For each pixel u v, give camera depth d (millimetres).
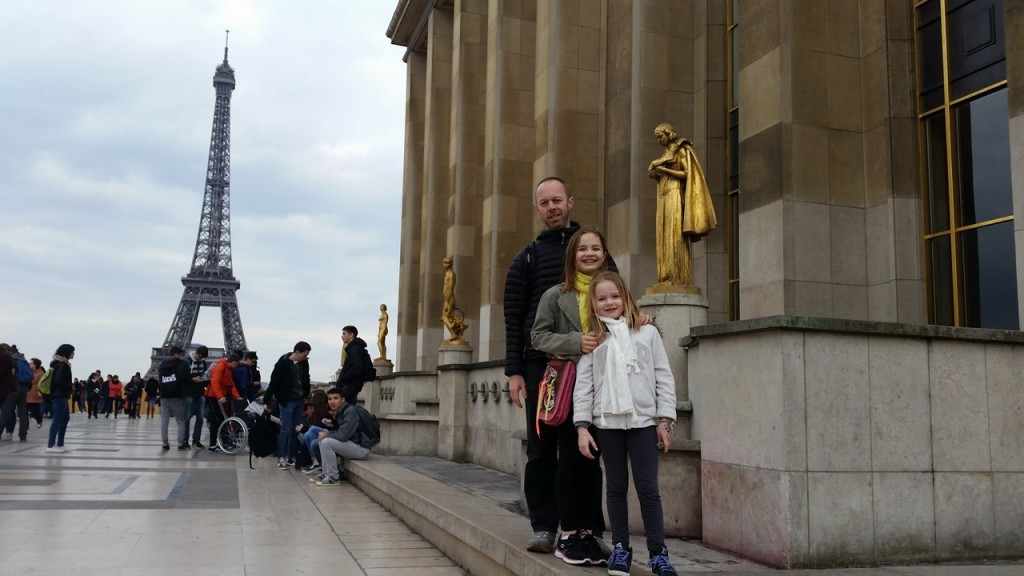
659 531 5586
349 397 16016
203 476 15664
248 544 8867
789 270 13953
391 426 20750
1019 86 11141
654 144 18422
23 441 24234
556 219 6781
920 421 7184
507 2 27516
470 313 31016
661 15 18891
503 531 7109
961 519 7211
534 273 6676
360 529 10055
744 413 7211
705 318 10727
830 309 14156
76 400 54969
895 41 14547
